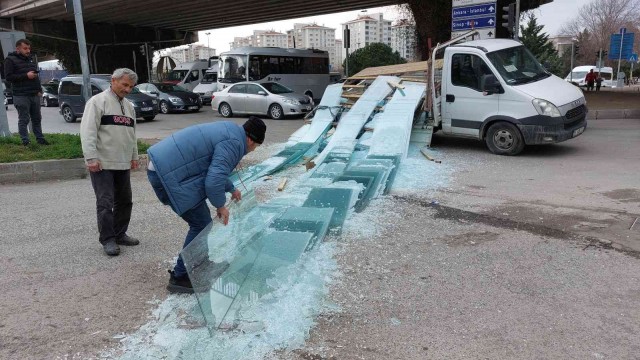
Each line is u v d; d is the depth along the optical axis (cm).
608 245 486
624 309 368
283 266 429
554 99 902
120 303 395
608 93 2483
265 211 584
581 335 337
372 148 894
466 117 995
